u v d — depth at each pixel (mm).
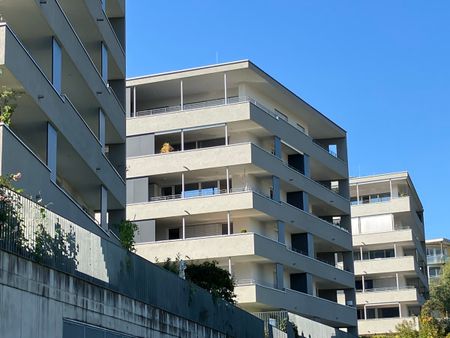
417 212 96500
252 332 34844
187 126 53344
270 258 52188
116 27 41531
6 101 23938
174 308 26047
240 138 54781
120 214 39812
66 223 19062
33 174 24328
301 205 58156
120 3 40781
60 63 29453
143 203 52750
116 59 39188
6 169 21859
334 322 60656
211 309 29734
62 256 18656
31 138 28406
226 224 53844
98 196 37500
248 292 50156
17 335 15703
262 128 54062
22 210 17125
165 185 54938
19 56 24203
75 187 36156
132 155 53906
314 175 65500
